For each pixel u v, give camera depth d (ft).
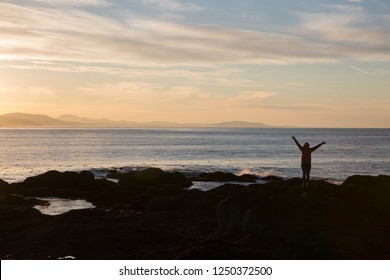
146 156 345.92
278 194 74.33
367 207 69.00
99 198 131.13
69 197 138.82
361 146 517.55
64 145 500.74
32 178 155.63
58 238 74.28
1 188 144.87
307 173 81.61
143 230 79.20
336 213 67.31
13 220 94.79
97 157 334.65
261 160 311.27
